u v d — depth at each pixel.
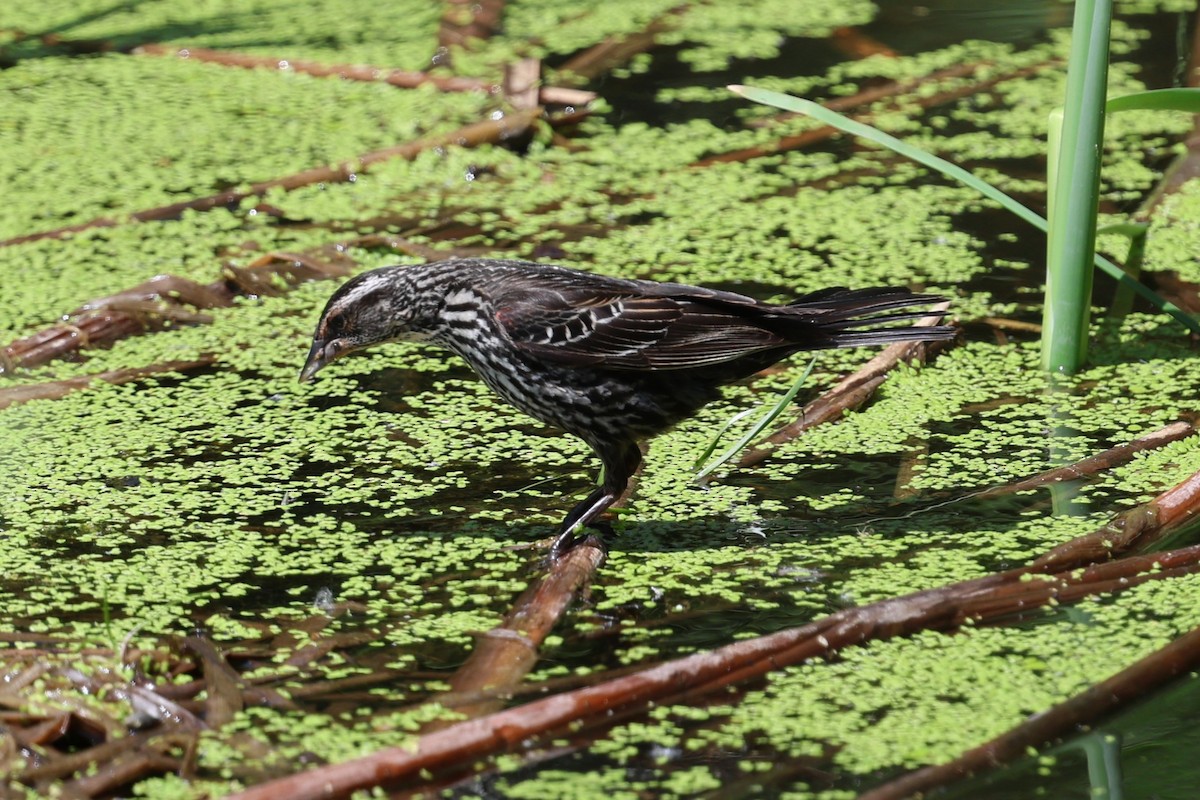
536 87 16.88
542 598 8.32
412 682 7.65
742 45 18.97
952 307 12.45
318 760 6.90
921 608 7.97
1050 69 17.91
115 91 17.81
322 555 9.03
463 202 14.80
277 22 20.33
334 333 9.91
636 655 7.91
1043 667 7.62
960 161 15.45
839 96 17.22
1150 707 7.36
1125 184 14.80
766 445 10.34
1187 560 8.50
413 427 10.82
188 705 7.34
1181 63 17.52
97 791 6.62
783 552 8.96
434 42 19.33
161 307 12.45
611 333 9.09
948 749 7.01
